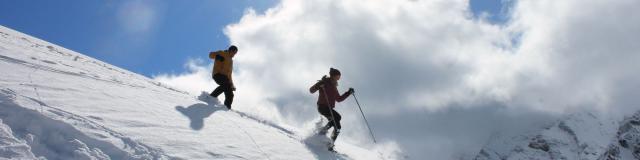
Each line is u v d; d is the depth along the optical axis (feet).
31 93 18.04
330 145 29.17
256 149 21.42
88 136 14.98
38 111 15.12
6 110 14.66
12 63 24.21
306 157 24.00
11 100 15.55
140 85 31.99
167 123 20.24
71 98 19.34
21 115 14.65
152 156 15.61
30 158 12.66
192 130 20.54
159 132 18.34
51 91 19.53
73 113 16.89
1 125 13.64
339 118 31.91
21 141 13.28
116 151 14.94
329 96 31.96
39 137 14.05
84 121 16.30
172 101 27.81
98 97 21.27
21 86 18.71
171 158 16.05
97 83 26.02
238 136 22.61
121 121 18.08
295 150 24.58
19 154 12.53
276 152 22.38
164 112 22.52
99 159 14.06
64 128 14.89
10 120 14.26
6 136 13.08
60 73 25.99
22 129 14.10
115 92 24.26
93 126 16.07
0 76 19.29
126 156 14.85
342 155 29.91
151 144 16.60
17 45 36.78
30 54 32.35
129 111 20.21
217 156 18.10
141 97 25.27
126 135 16.47
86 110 18.10
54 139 14.21
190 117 23.41
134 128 17.71
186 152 17.22
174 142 17.81
